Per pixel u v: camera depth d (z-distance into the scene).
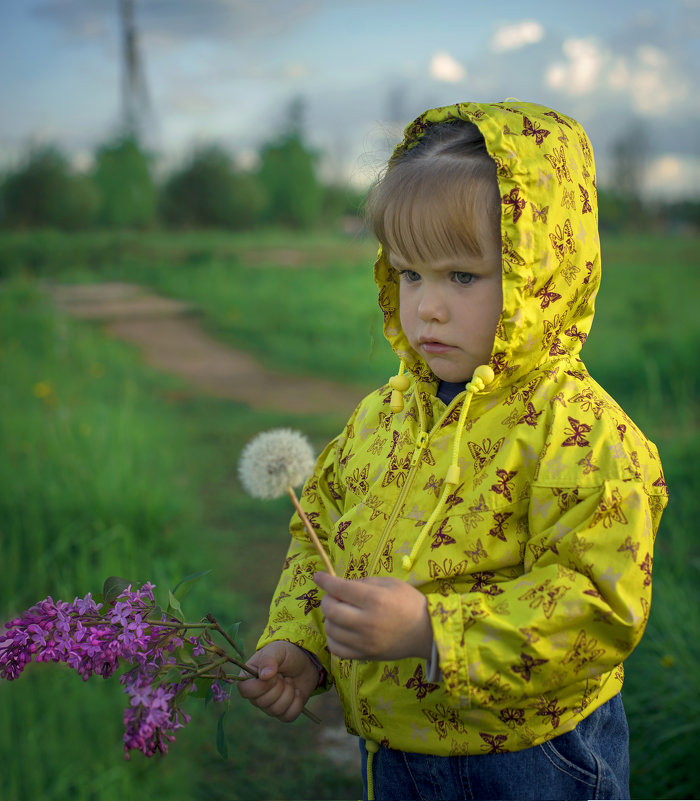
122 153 30.58
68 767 2.34
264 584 3.84
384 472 1.33
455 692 1.05
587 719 1.23
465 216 1.19
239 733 2.76
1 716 2.50
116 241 21.81
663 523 3.85
